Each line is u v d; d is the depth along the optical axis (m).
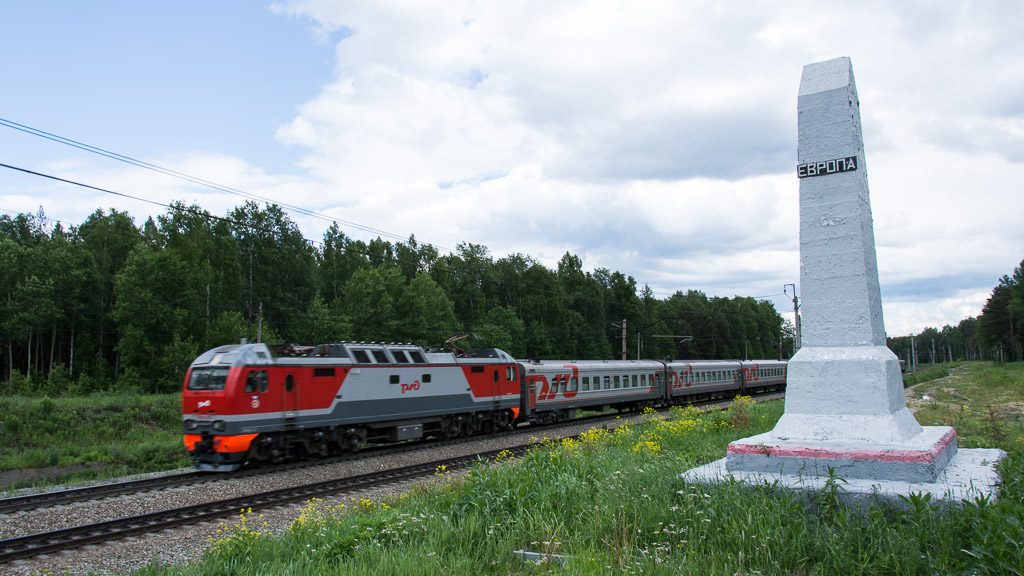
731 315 104.19
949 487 6.44
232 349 17.50
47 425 26.02
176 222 54.75
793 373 8.05
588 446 14.27
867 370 7.64
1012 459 8.00
